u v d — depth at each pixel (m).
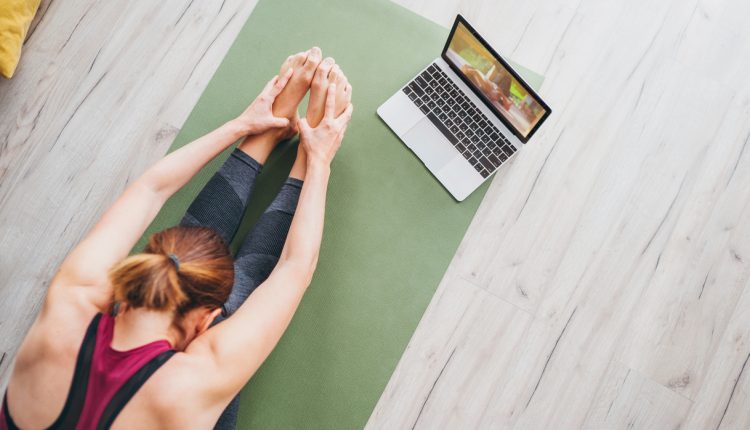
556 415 1.58
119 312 0.95
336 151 1.59
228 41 1.68
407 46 1.71
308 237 1.26
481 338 1.60
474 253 1.63
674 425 1.59
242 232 1.57
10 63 1.54
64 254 1.55
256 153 1.46
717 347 1.63
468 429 1.56
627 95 1.72
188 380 0.94
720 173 1.70
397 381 1.56
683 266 1.66
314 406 1.53
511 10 1.74
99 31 1.67
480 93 1.60
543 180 1.67
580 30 1.74
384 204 1.62
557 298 1.63
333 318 1.56
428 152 1.63
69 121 1.62
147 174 1.23
